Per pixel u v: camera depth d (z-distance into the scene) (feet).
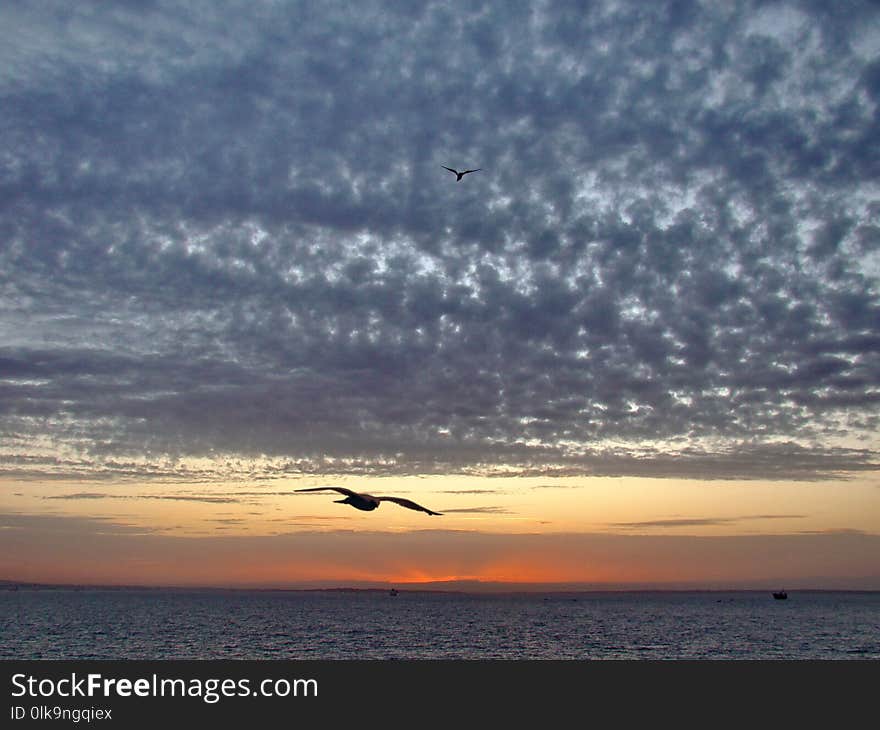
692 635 452.35
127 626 504.02
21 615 647.56
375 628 505.66
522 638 423.64
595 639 418.72
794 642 405.80
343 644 380.78
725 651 357.82
